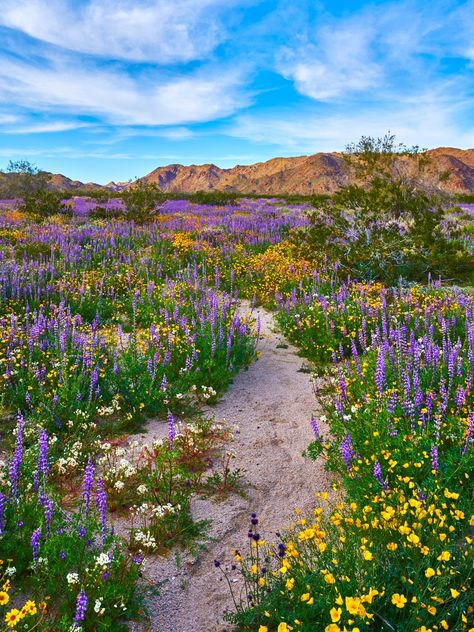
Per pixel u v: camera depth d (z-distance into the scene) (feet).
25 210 97.76
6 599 9.27
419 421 17.10
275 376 28.19
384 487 14.24
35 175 158.20
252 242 64.28
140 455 18.84
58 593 11.66
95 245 57.77
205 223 83.76
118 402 22.98
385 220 49.32
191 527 14.87
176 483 17.12
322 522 13.25
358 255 45.85
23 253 50.16
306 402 24.66
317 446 18.06
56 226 73.31
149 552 13.79
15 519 13.19
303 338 32.42
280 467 18.61
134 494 16.33
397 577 10.75
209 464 18.61
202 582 12.91
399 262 46.21
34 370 23.31
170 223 80.64
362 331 30.78
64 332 26.50
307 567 11.50
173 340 28.40
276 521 15.39
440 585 9.91
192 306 36.91
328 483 17.40
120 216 90.84
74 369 23.84
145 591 12.40
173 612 11.90
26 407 21.93
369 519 13.08
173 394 24.04
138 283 44.34
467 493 14.29
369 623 9.68
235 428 21.52
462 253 49.88
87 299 38.75
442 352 23.72
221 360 28.02
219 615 11.79
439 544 11.30
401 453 16.03
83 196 163.02
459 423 16.97
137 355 26.66
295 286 42.68
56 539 12.53
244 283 46.85
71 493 16.29
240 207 127.13
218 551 14.05
